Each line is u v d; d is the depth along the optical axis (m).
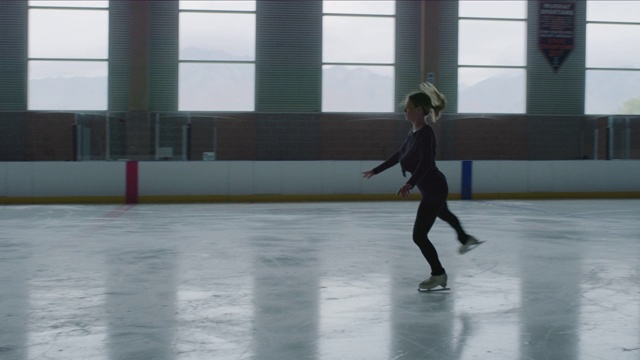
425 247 5.82
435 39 21.88
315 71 21.64
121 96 20.94
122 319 4.87
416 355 4.01
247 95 21.52
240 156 21.42
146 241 9.54
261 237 10.04
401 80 22.08
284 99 21.58
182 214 14.49
